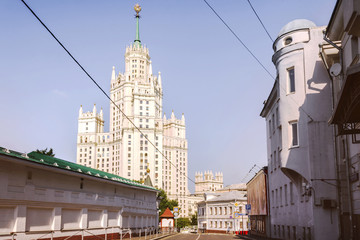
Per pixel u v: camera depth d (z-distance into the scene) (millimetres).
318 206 21750
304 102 23594
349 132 15039
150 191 51531
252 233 51656
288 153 24141
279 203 32938
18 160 19578
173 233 59500
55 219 24578
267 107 36656
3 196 19500
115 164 193000
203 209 92438
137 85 189000
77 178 27938
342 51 20047
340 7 18172
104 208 32656
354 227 19000
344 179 21125
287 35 25156
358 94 11930
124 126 182875
